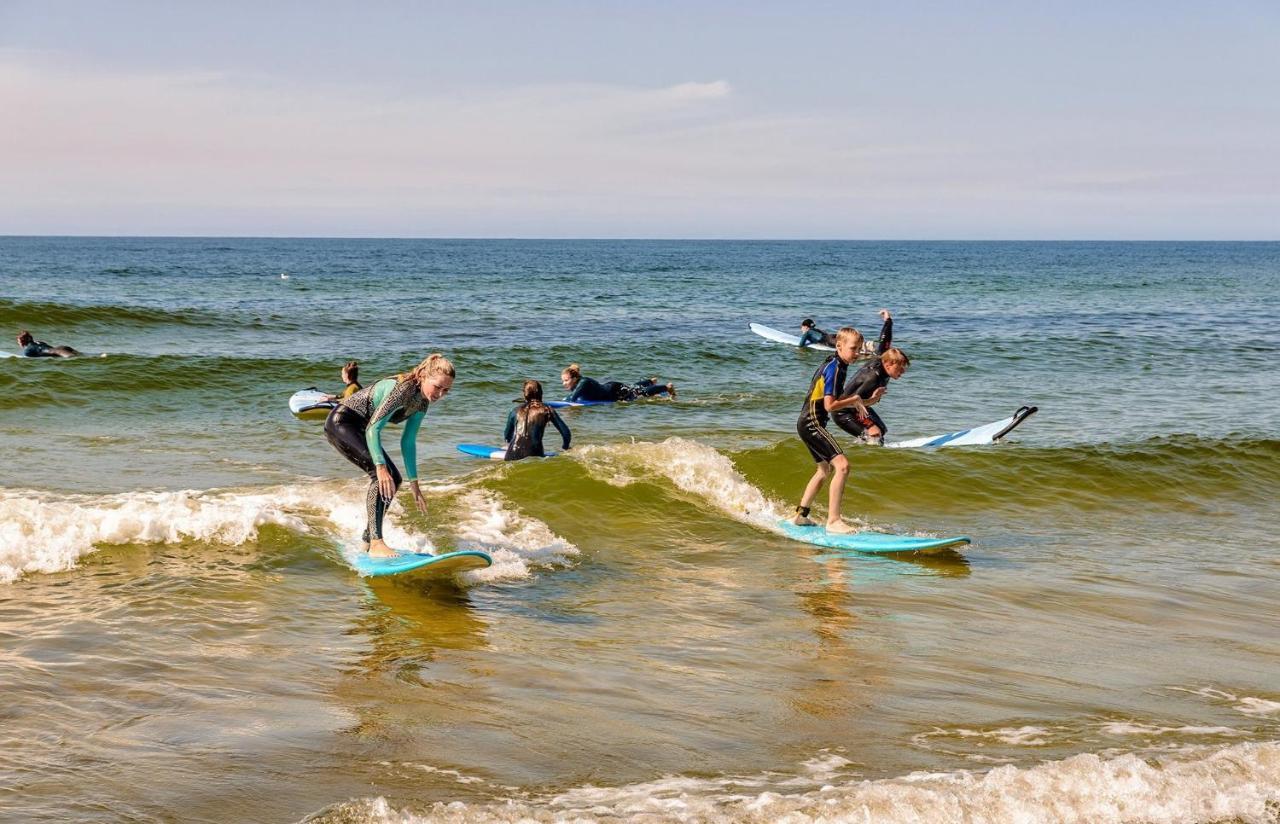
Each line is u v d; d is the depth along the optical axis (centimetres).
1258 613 718
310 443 1348
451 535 828
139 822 365
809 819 380
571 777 418
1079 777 421
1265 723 509
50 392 1630
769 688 536
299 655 556
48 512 719
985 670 577
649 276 7644
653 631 632
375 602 662
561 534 867
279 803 385
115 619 591
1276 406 1836
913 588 752
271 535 758
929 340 3005
